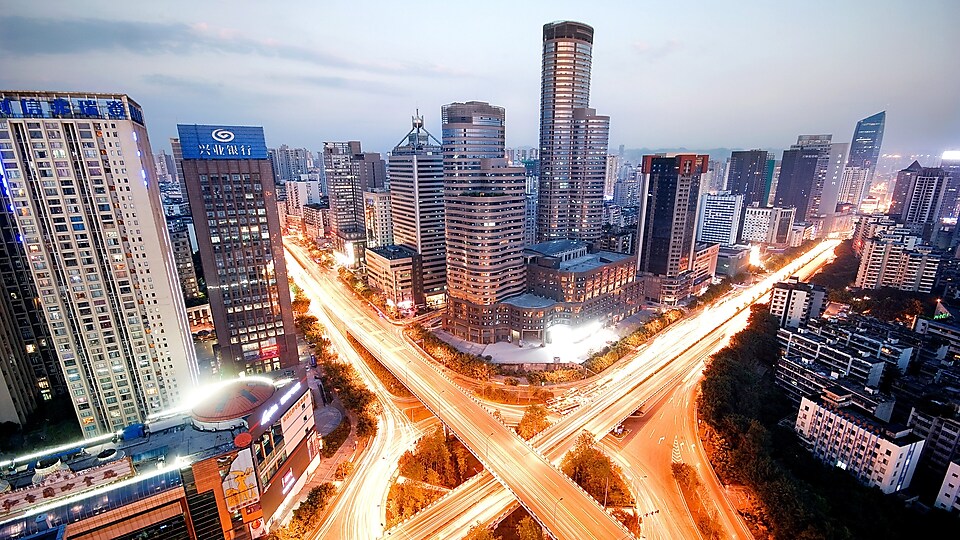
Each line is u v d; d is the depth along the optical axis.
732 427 129.25
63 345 116.25
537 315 193.62
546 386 162.25
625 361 182.62
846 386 130.88
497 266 197.38
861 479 114.75
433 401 148.50
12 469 87.94
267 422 102.69
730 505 112.00
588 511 100.31
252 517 99.06
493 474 114.06
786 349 171.62
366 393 153.88
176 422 102.44
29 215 106.44
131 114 115.56
